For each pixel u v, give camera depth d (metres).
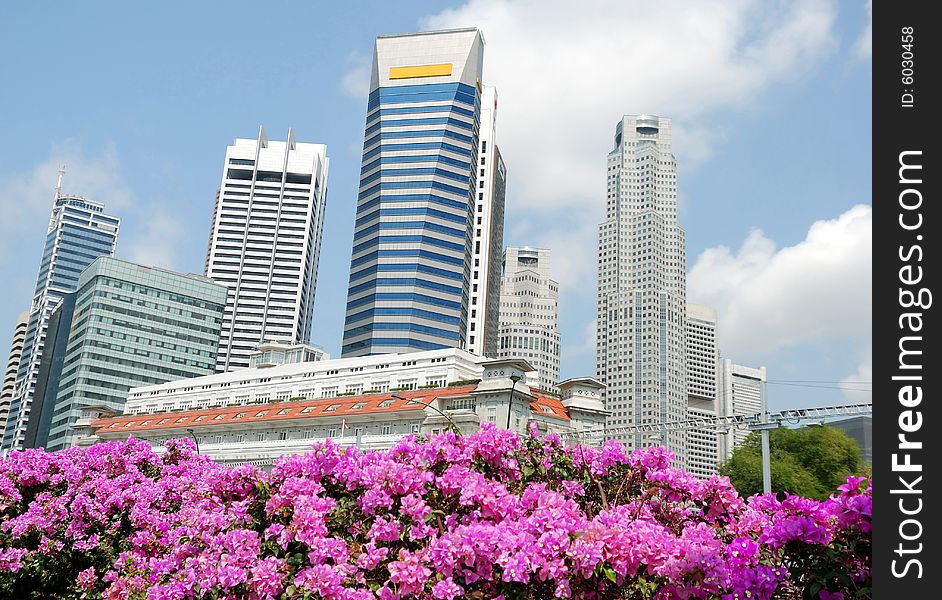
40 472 18.72
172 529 13.99
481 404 73.88
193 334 163.88
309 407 85.88
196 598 9.85
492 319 199.38
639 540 8.02
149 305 158.88
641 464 11.46
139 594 11.96
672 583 7.75
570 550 7.79
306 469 10.59
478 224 194.62
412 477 9.65
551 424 77.38
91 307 152.12
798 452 69.50
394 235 170.50
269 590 9.09
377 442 75.50
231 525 10.62
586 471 11.47
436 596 7.93
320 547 8.99
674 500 10.92
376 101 187.25
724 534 9.88
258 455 83.25
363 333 164.38
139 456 20.56
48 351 177.38
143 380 154.62
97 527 17.22
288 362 133.50
